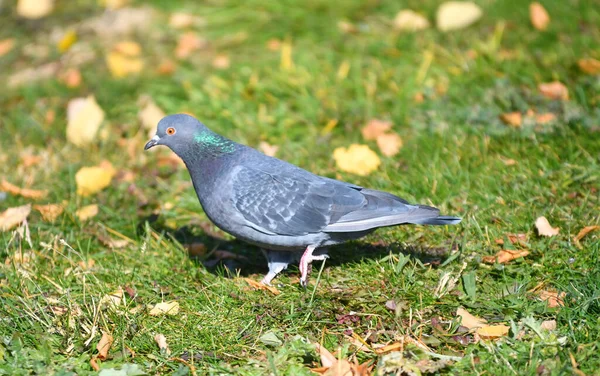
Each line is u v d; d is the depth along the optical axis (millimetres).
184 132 9250
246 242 9930
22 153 12812
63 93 14430
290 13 15492
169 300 8836
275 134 12578
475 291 8492
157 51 15281
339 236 9078
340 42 14609
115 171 12031
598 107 12023
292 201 8945
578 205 10008
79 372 7531
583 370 7129
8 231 10508
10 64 15695
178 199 11453
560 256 9086
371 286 8867
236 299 8781
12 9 17266
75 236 10422
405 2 15492
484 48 13836
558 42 13953
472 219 9789
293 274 9594
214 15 15961
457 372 7289
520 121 11859
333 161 11703
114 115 13688
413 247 9641
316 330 8125
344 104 12992
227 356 7797
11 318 8281
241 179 9062
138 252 9945
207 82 13891
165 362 7672
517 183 10531
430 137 11852
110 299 8586
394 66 13859
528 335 7699
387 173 11141
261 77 13984
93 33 16219
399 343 7664
